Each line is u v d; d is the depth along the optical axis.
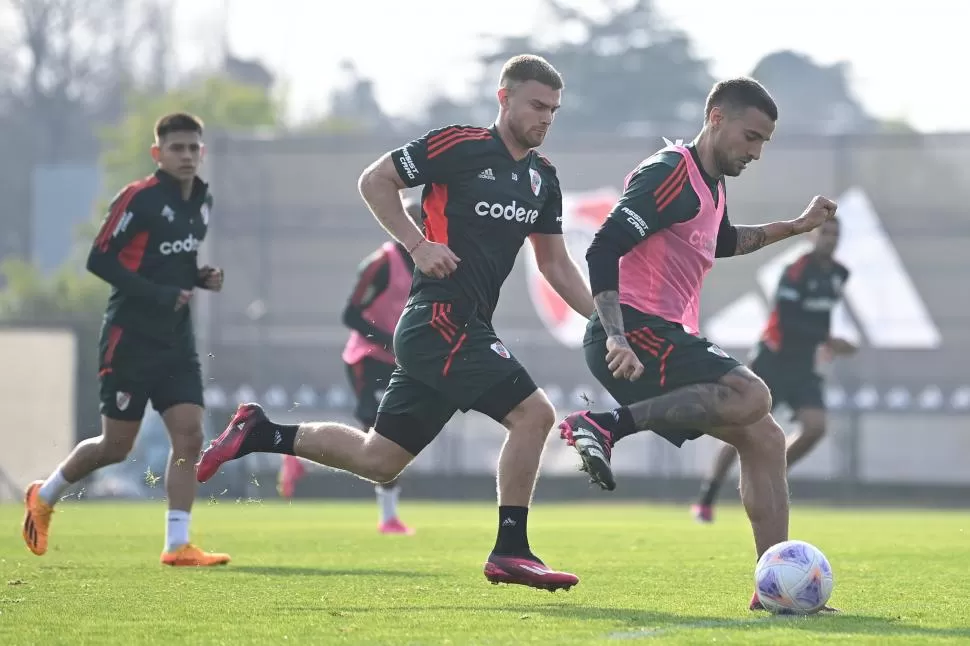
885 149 90.62
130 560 29.48
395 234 20.36
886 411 89.88
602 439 19.25
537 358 92.44
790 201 91.56
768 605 18.98
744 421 19.64
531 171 21.11
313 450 21.23
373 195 20.38
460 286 20.50
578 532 41.94
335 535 39.75
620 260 20.66
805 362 44.62
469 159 20.58
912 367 89.94
